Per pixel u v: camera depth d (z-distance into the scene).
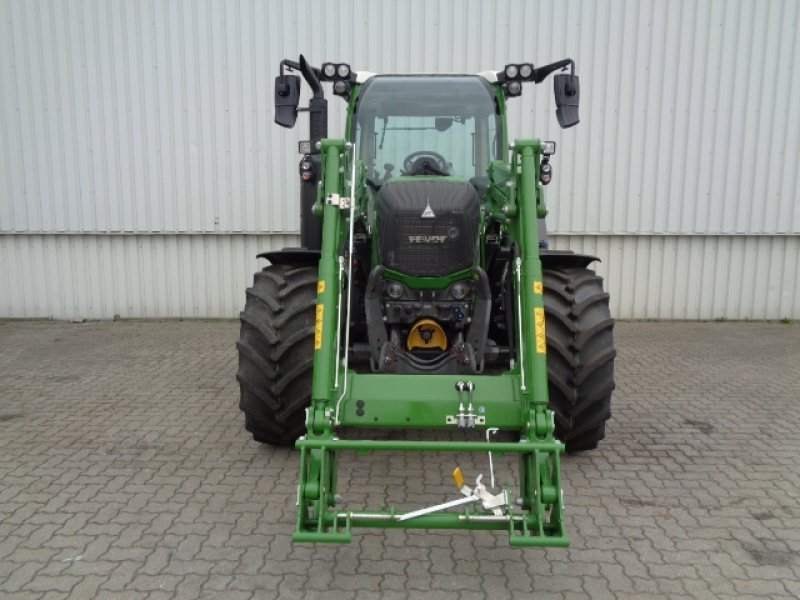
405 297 3.77
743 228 8.51
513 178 3.61
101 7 8.18
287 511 3.61
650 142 8.34
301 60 4.37
